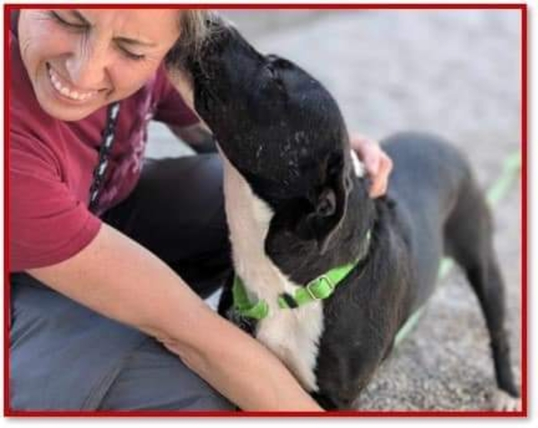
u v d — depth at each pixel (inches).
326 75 282.5
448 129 257.3
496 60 304.7
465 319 183.8
